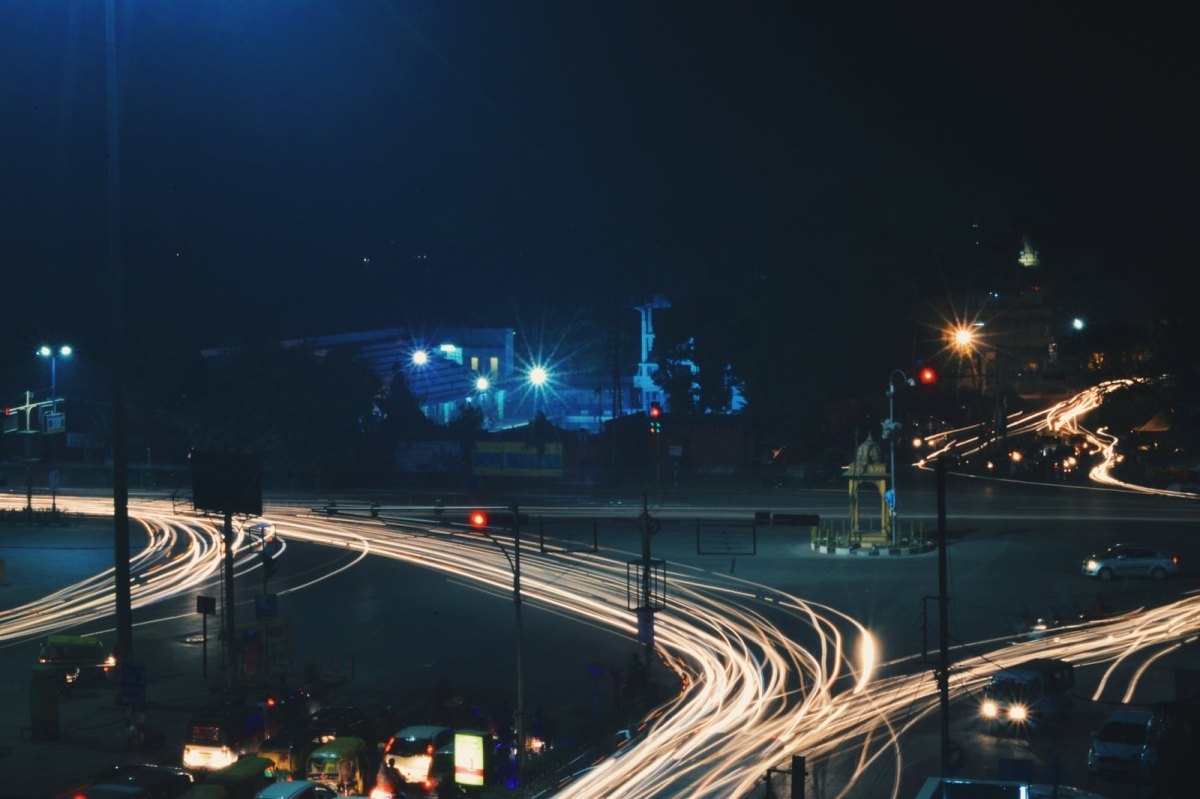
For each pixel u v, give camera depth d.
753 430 100.56
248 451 104.25
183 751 33.47
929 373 28.91
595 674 38.00
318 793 26.39
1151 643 42.97
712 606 53.22
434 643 48.41
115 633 51.16
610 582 59.62
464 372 131.38
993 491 86.94
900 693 37.22
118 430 43.84
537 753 33.44
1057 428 110.50
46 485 102.81
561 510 83.56
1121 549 55.72
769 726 33.84
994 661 41.25
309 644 49.06
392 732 34.59
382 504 89.00
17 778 31.48
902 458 100.75
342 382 106.12
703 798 27.08
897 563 61.59
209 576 64.62
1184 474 90.31
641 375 141.50
